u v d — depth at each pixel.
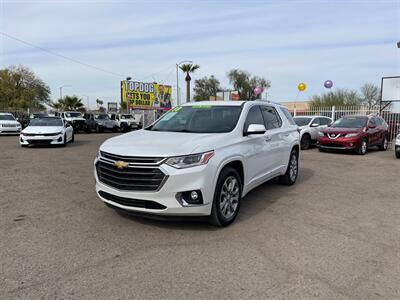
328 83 23.78
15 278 3.10
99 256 3.57
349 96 33.28
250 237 4.16
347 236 4.24
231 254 3.66
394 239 4.16
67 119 27.03
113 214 4.94
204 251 3.73
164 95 36.91
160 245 3.87
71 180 7.38
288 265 3.42
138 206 4.10
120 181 4.14
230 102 5.79
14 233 4.19
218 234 4.24
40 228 4.37
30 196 5.97
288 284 3.05
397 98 17.91
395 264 3.47
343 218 4.96
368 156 12.66
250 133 4.94
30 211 5.09
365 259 3.58
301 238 4.15
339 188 6.98
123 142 4.53
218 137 4.52
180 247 3.82
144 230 4.33
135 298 2.80
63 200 5.71
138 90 34.47
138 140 4.55
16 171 8.44
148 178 3.97
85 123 27.66
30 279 3.08
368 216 5.07
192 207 4.00
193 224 4.57
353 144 12.78
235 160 4.60
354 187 7.09
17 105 49.41
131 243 3.92
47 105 60.50
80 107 63.72
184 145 4.14
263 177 5.73
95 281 3.06
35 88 53.22
